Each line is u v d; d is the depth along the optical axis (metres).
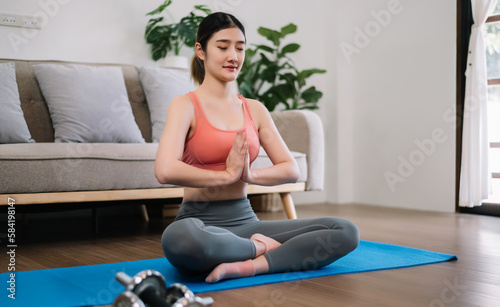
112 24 3.99
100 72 3.17
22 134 2.78
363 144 4.78
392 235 2.82
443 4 4.07
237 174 1.62
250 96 4.48
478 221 3.47
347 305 1.37
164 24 4.20
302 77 4.54
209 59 1.78
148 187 2.67
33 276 1.73
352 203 4.86
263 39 4.70
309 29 4.90
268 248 1.71
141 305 0.97
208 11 4.11
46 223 3.51
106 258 2.13
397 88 4.45
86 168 2.49
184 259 1.55
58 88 3.02
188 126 1.71
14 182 2.32
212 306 1.34
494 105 3.86
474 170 3.83
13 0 3.60
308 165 3.19
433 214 3.91
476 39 3.81
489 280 1.68
